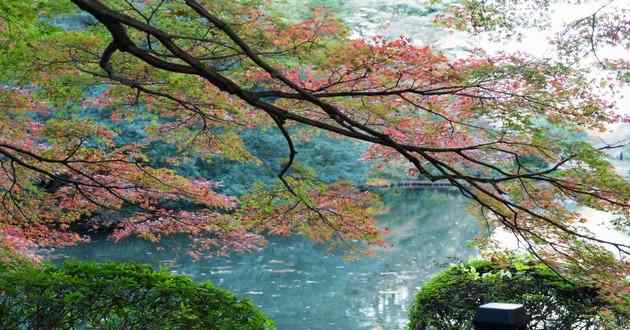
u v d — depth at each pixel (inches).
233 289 454.3
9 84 219.5
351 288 458.9
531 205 182.4
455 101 182.4
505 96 170.7
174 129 232.4
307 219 208.1
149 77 197.3
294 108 201.3
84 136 241.1
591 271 179.2
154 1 178.7
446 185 1154.7
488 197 188.7
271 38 167.5
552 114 172.1
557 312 229.8
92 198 256.2
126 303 185.5
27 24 174.7
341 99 188.9
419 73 166.4
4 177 258.7
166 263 536.4
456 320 233.1
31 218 261.6
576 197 170.9
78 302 182.7
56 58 185.5
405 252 604.1
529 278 233.8
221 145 234.7
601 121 170.9
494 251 222.2
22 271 190.2
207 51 185.0
